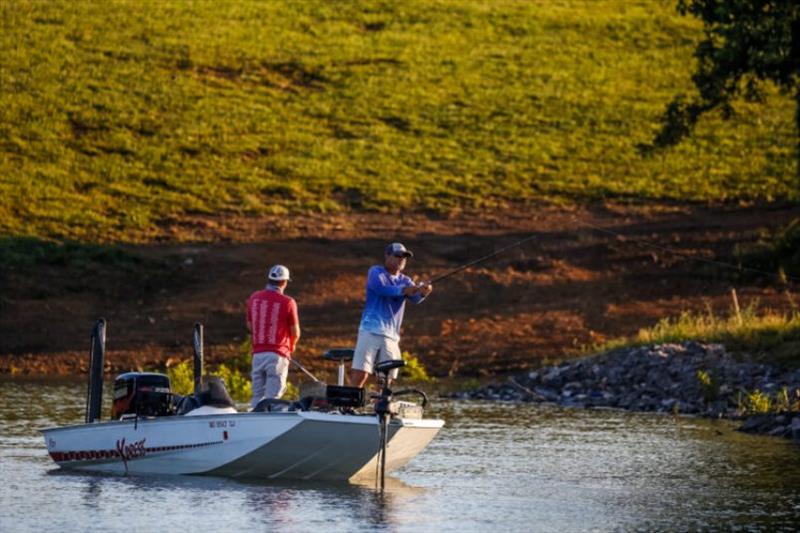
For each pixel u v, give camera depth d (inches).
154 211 5836.6
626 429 2635.3
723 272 4899.1
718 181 6520.7
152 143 6692.9
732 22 4763.8
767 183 6456.7
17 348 4114.2
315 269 5044.3
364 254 5275.6
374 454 1916.8
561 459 2209.6
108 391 3280.0
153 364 3941.9
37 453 2192.4
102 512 1670.8
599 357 3486.7
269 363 2068.2
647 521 1674.5
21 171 6107.3
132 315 4525.1
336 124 7239.2
